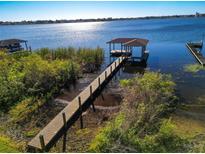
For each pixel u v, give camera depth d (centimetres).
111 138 1010
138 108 1255
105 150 952
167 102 1567
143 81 1712
